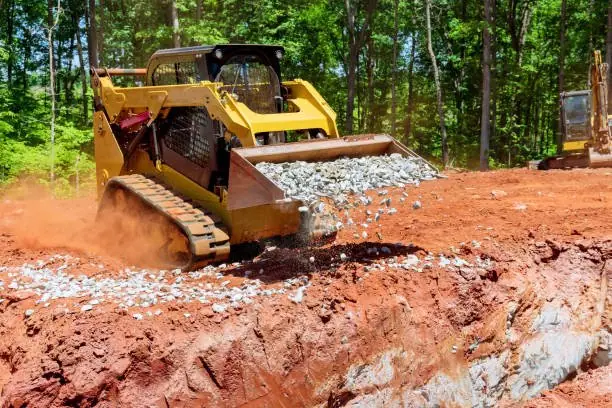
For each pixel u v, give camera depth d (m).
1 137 16.08
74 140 17.52
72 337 5.32
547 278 7.96
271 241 8.12
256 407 5.71
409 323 6.65
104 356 5.27
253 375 5.73
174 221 7.22
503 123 32.50
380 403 6.40
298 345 6.00
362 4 28.06
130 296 6.17
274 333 5.93
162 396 5.34
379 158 7.59
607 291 8.19
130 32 25.39
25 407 5.04
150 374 5.35
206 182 7.66
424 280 7.09
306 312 6.19
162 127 8.27
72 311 5.72
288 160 7.11
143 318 5.67
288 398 5.88
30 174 16.20
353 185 6.83
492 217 9.35
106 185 8.30
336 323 6.23
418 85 32.00
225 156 7.52
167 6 23.52
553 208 9.89
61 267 7.52
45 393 5.10
